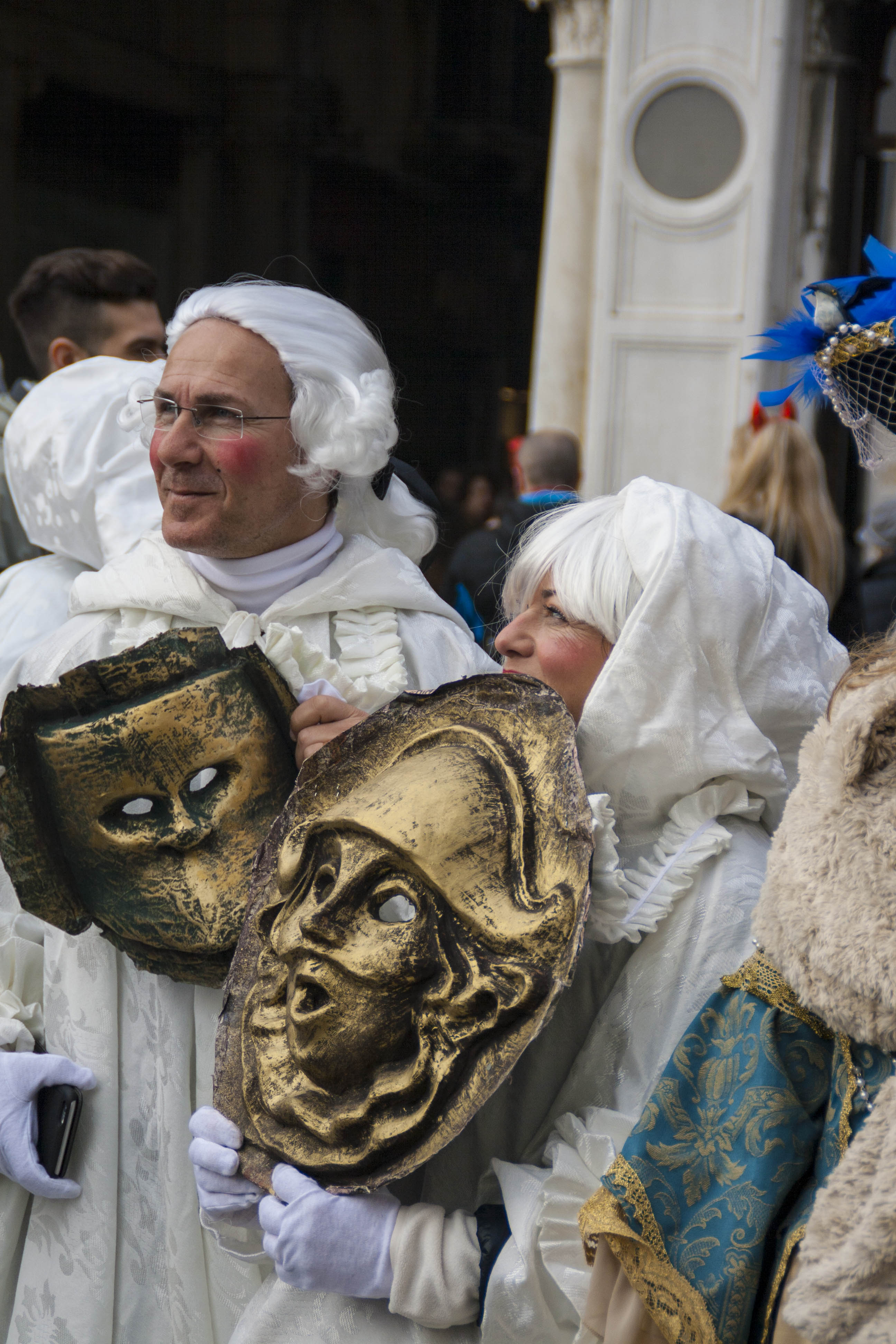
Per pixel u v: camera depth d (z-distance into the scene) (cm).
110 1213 212
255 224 1827
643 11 824
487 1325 165
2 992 224
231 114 1791
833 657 204
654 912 178
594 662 192
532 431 954
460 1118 158
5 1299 223
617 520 191
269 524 220
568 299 929
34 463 271
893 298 151
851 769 142
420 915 165
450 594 548
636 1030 178
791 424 460
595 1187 165
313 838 178
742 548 194
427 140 1883
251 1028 176
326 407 216
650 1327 148
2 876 234
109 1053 214
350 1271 166
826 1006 141
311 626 228
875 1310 128
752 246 824
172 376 216
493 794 171
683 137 830
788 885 145
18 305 358
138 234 1766
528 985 156
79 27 1619
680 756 181
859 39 1041
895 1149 131
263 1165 173
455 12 1844
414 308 1980
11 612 267
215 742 200
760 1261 143
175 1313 209
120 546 258
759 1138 147
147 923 197
